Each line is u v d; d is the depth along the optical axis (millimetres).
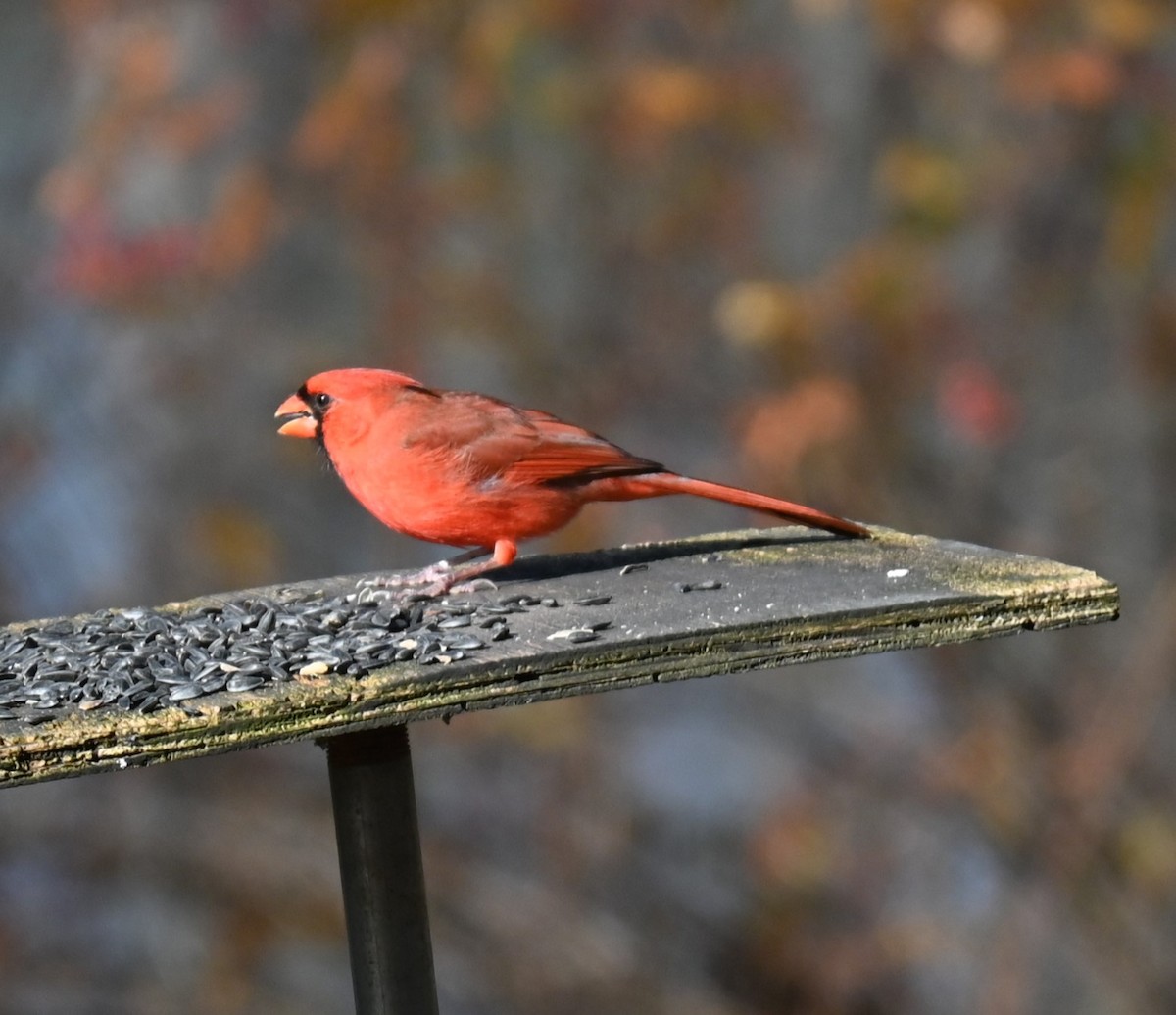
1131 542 13055
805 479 12398
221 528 13773
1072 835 12180
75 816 12820
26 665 5094
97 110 12992
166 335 13945
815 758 13188
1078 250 12719
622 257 13367
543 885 13062
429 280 12992
